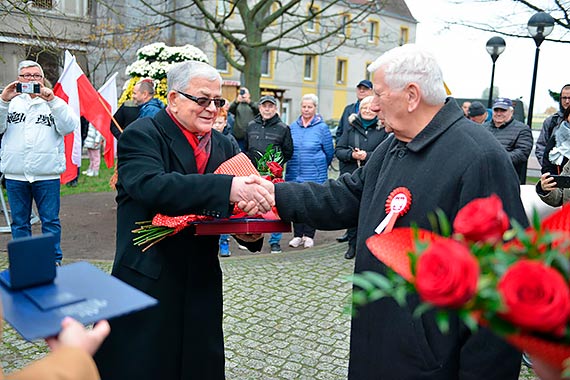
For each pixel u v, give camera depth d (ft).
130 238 7.49
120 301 4.36
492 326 3.27
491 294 3.07
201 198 7.02
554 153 12.64
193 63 7.60
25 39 46.47
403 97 6.32
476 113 24.20
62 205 29.78
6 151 16.65
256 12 43.50
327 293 16.33
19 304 4.25
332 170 50.14
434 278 3.13
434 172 6.14
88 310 4.21
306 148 21.15
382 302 6.29
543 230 3.60
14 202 17.02
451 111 6.38
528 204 10.75
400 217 6.25
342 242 22.98
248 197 7.21
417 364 6.02
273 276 17.84
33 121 16.55
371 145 19.89
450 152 6.11
